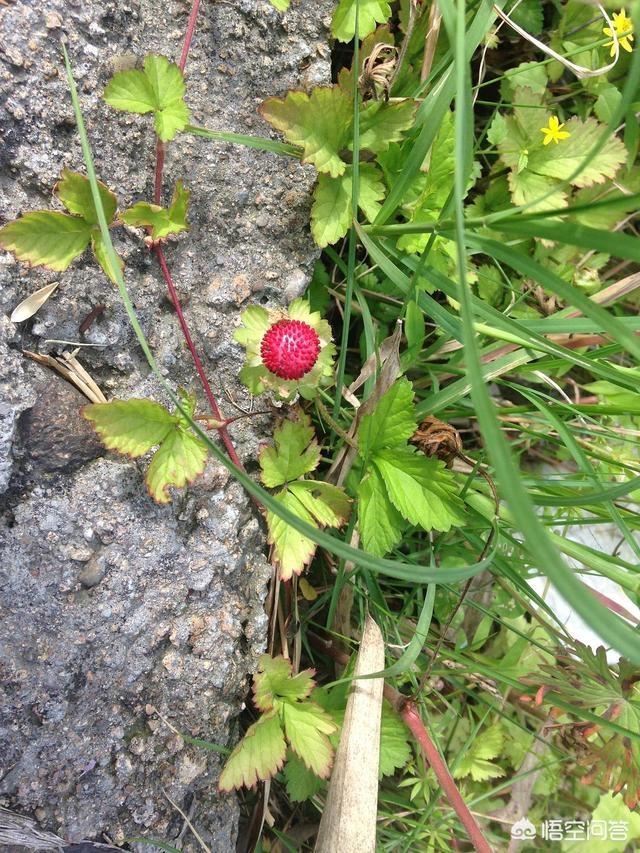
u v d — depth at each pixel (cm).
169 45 16
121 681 15
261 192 17
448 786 17
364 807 16
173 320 16
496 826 22
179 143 16
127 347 16
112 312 16
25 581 14
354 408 19
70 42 15
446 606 21
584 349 22
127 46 16
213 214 17
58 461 15
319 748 16
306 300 17
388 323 20
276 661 16
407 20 18
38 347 15
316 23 18
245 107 17
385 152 18
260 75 17
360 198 17
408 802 20
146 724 15
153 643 15
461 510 17
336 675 20
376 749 17
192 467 15
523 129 20
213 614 16
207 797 16
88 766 15
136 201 16
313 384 16
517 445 23
